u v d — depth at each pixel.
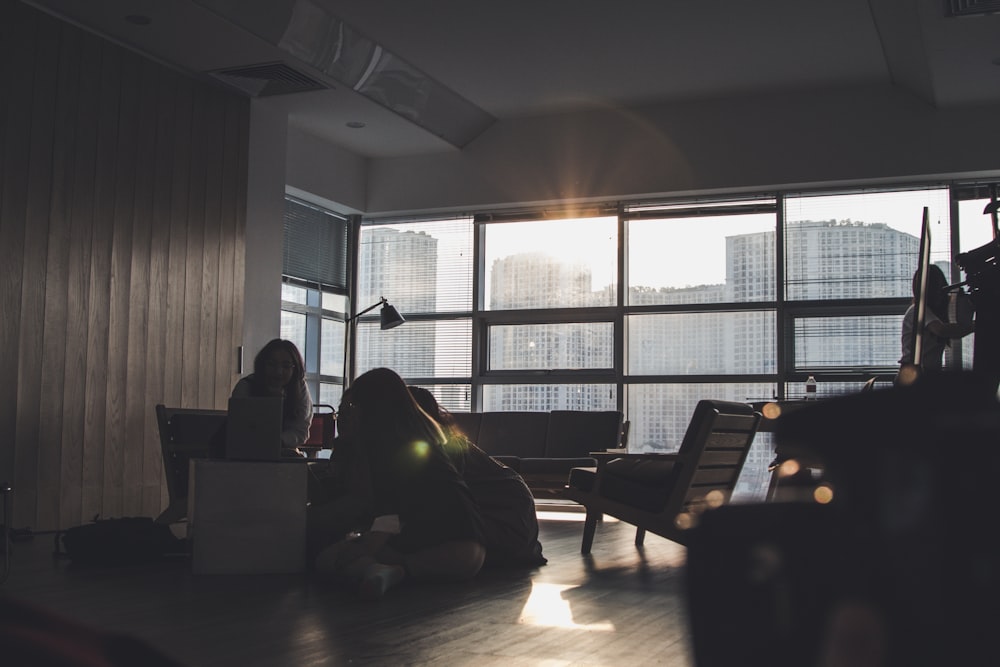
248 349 8.02
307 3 6.66
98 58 6.52
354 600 3.21
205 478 3.87
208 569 3.87
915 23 6.43
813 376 8.61
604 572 4.05
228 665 2.24
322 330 9.62
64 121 6.23
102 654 0.33
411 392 4.06
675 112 8.88
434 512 3.55
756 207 8.79
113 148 6.61
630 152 8.98
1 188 5.78
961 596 0.36
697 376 8.98
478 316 9.66
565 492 4.93
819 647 0.39
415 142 9.35
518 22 7.03
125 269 6.66
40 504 5.97
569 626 2.78
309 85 7.74
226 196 7.66
